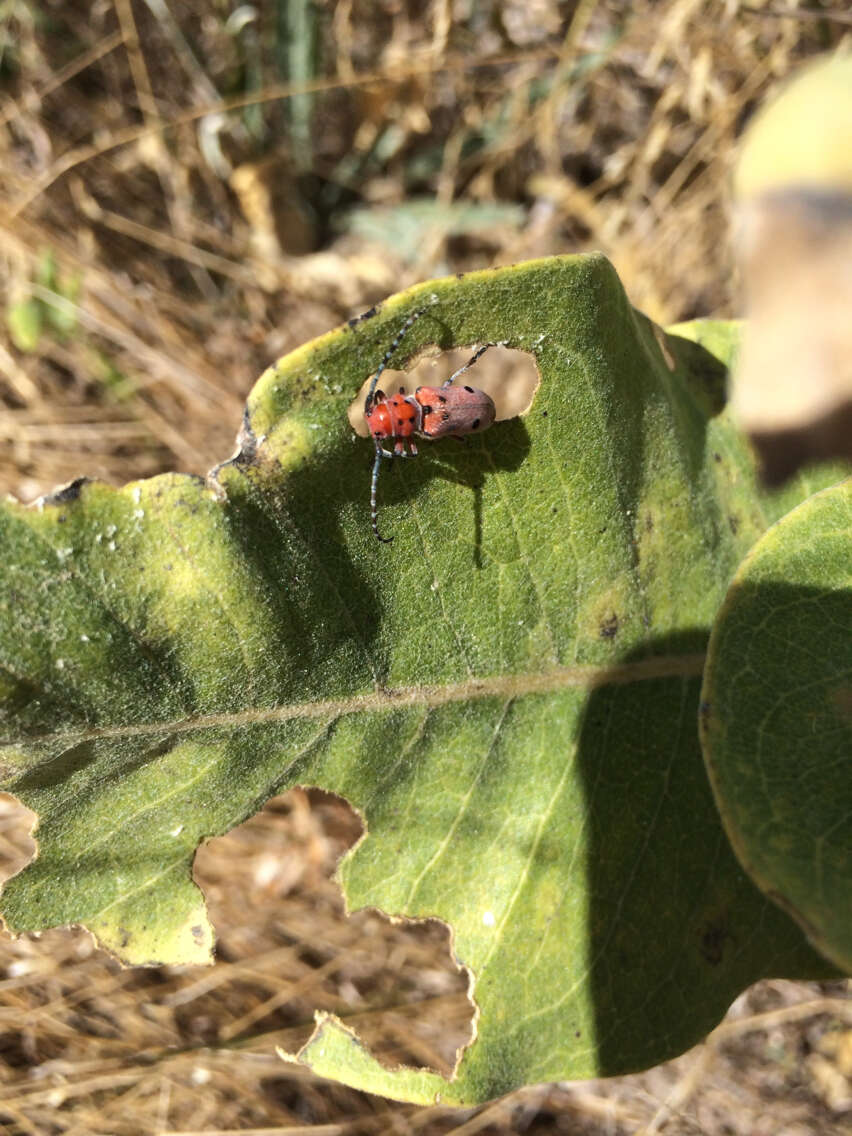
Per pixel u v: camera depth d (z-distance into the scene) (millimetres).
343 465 91
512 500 98
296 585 91
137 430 211
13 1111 141
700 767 100
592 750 101
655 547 103
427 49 223
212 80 234
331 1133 150
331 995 164
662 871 98
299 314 230
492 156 234
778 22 196
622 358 97
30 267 212
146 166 232
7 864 157
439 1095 92
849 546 86
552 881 98
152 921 93
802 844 71
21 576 82
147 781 91
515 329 90
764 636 82
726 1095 165
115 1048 151
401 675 97
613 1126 162
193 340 223
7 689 82
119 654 86
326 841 178
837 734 77
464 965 97
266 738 93
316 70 229
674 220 216
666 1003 95
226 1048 152
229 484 87
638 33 210
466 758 99
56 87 228
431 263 230
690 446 107
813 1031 171
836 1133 161
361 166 244
